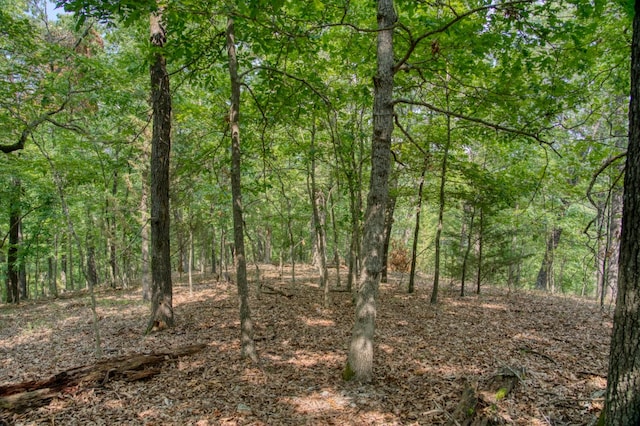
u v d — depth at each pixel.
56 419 4.66
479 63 7.27
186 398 5.20
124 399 5.16
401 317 9.62
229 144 9.76
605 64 8.33
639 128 2.47
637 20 2.50
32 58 8.09
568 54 6.73
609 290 15.20
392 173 12.59
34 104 8.89
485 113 8.44
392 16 5.41
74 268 32.22
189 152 11.12
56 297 18.52
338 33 8.38
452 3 7.42
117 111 10.46
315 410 4.81
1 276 18.38
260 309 10.68
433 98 10.66
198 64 7.51
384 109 5.43
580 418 4.23
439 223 11.35
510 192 10.84
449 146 11.30
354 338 5.69
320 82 7.67
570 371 5.70
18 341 9.02
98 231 15.38
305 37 5.80
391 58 5.45
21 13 11.12
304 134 12.61
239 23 5.96
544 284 18.61
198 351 6.99
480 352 6.79
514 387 5.10
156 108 8.93
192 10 5.39
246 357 6.46
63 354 7.48
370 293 5.58
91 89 8.87
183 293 14.37
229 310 10.57
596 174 5.16
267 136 10.31
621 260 2.62
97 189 15.56
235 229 6.53
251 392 5.35
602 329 8.40
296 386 5.53
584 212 14.51
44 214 14.89
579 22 7.41
